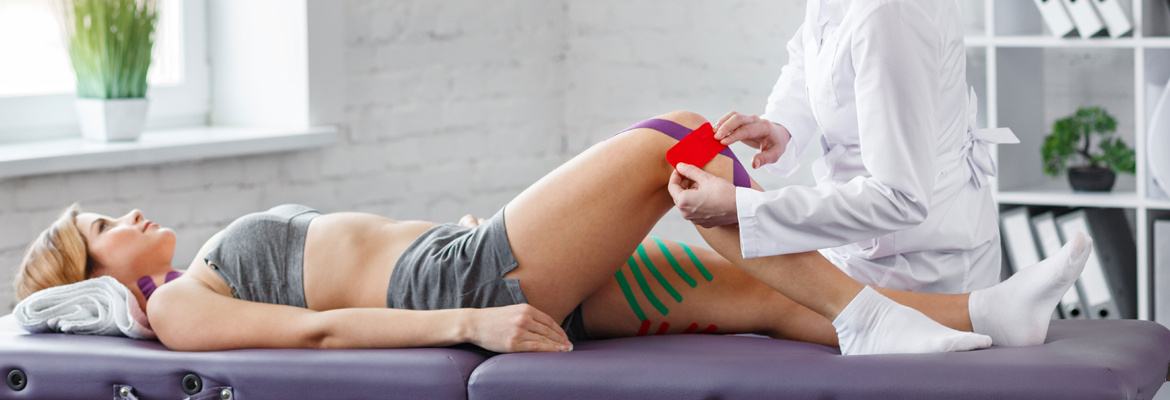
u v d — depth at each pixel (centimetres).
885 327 150
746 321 178
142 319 175
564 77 367
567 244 158
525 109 358
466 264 162
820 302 155
